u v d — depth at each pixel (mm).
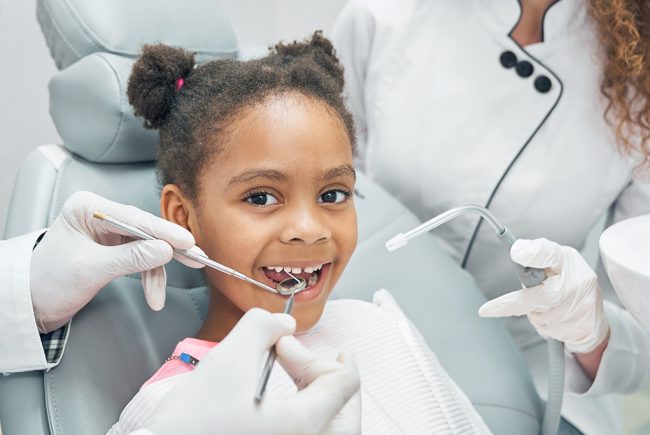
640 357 934
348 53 1266
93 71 835
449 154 1132
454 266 1068
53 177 841
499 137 1108
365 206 1064
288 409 519
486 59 1115
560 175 1093
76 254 671
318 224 693
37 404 669
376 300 917
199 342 709
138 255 642
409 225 1079
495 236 1138
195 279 895
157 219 666
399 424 743
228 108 718
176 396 529
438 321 987
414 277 1020
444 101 1137
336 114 746
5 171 1228
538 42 1100
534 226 1128
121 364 734
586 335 837
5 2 1156
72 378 683
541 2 1070
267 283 725
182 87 794
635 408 1005
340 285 985
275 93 716
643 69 1017
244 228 695
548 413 899
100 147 848
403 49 1178
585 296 807
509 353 994
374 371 786
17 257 690
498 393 933
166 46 804
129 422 637
